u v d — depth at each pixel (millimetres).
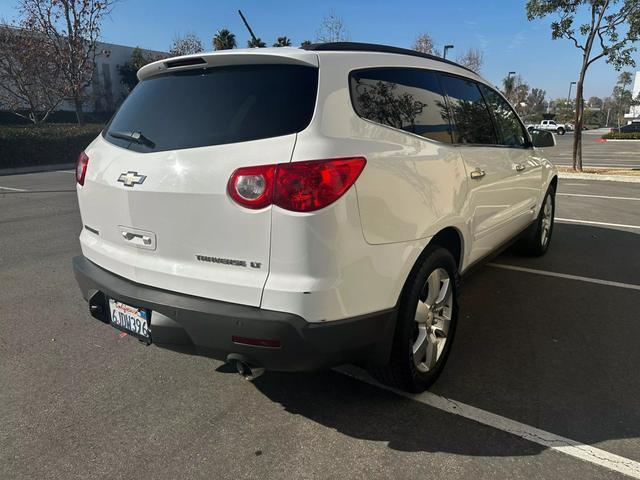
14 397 2908
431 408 2789
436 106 3082
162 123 2547
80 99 23094
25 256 5766
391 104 2664
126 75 41438
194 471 2309
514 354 3396
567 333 3713
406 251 2521
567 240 6465
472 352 3430
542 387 2986
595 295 4477
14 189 11602
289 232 2117
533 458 2379
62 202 9648
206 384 3055
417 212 2588
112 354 3424
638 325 3842
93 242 2896
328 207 2131
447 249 3209
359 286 2291
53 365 3270
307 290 2133
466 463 2350
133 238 2568
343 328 2250
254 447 2475
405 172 2514
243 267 2242
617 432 2561
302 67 2369
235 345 2242
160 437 2551
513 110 4480
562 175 13258
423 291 2793
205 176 2260
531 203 4871
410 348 2705
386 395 2926
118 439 2537
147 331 2492
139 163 2508
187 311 2305
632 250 5953
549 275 5039
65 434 2578
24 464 2359
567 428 2596
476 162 3332
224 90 2453
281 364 2242
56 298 4430
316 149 2145
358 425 2643
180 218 2352
